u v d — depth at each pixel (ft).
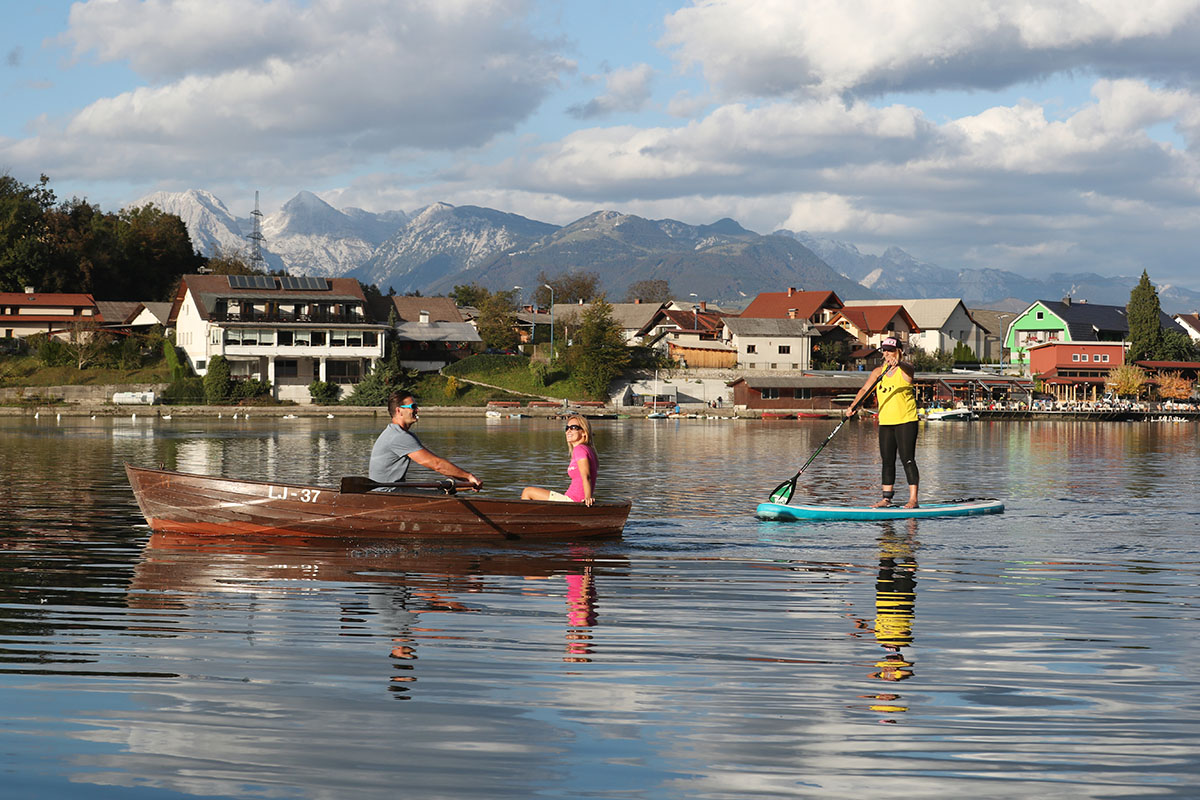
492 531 45.39
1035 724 21.08
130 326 340.80
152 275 424.87
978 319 458.50
